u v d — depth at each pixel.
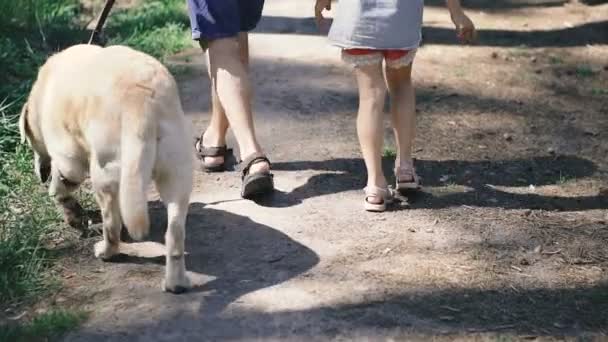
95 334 3.84
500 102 7.10
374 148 5.02
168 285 4.15
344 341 3.82
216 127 5.58
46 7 8.92
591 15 9.54
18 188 5.25
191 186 4.05
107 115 3.89
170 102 3.95
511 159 6.01
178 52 8.09
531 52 8.34
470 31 5.03
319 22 5.30
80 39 8.01
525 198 5.38
